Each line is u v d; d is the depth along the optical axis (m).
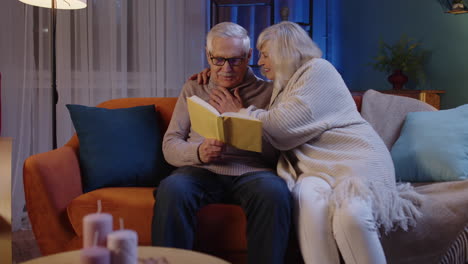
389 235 1.37
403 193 1.46
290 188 1.50
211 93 1.80
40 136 3.04
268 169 1.67
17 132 2.94
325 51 4.52
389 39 3.74
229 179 1.60
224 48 1.71
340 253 1.37
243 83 1.82
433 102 3.01
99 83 3.24
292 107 1.54
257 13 4.07
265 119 1.56
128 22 3.36
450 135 1.75
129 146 1.83
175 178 1.47
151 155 1.87
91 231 0.78
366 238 1.28
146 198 1.56
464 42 3.04
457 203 1.42
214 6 3.75
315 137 1.59
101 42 3.23
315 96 1.55
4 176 1.31
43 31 3.02
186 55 3.53
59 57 3.09
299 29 1.71
